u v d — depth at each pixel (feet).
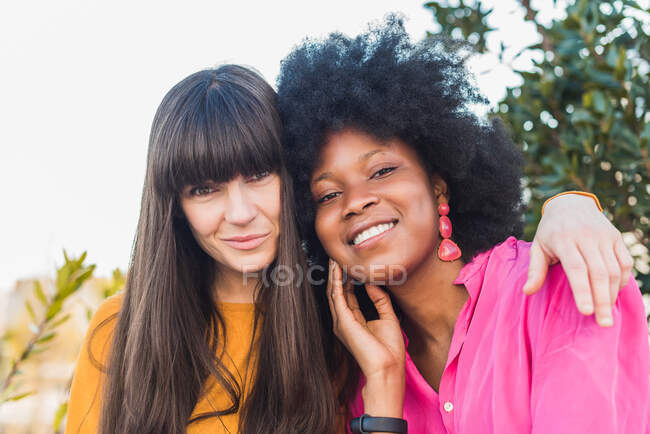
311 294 5.58
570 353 3.76
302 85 5.10
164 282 5.47
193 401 5.48
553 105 8.32
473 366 4.64
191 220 5.20
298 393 5.36
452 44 5.69
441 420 5.07
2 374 8.61
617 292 3.48
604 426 3.53
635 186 7.98
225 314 5.76
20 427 9.82
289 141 5.17
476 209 5.49
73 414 5.53
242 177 5.05
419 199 4.93
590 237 3.60
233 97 5.05
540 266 3.74
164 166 5.08
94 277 9.39
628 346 3.78
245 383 5.53
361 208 4.88
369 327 5.44
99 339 5.74
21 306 9.78
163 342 5.44
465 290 5.22
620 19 8.31
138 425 5.31
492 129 5.79
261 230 5.18
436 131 5.14
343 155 4.93
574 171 7.77
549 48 8.51
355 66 5.05
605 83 7.76
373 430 4.97
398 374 5.17
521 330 4.26
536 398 3.91
